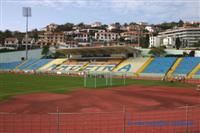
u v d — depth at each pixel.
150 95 50.25
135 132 23.83
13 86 65.06
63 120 27.00
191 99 45.81
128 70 98.81
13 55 141.75
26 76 97.38
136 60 106.56
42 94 51.00
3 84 69.56
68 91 55.62
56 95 49.69
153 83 72.94
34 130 23.94
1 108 36.75
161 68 94.75
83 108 37.38
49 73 109.12
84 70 106.50
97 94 51.19
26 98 45.81
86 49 110.06
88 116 28.44
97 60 115.81
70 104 40.38
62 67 115.44
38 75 102.31
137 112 31.67
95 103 41.38
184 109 33.16
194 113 30.62
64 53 124.12
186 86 66.00
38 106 38.47
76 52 118.00
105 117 28.17
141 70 96.81
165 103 41.69
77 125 25.38
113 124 25.77
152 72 93.44
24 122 26.31
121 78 88.06
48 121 26.66
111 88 61.22
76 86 65.19
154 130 24.41
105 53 114.00
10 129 24.12
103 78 87.50
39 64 124.50
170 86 65.88
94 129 24.30
